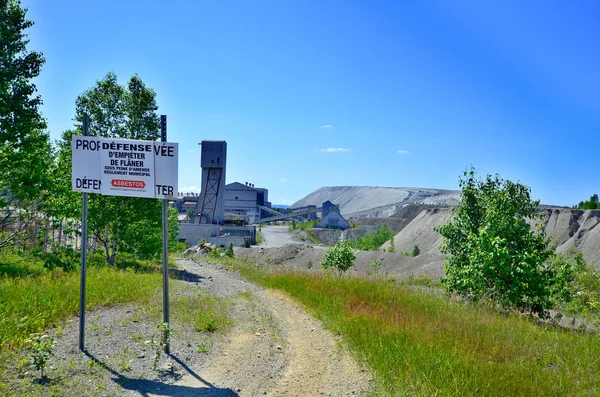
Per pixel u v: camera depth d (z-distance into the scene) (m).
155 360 6.75
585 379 6.33
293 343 8.58
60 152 21.80
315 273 21.31
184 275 22.53
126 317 9.50
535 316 12.77
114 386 5.77
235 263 35.00
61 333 7.90
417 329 8.24
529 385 5.73
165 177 7.54
